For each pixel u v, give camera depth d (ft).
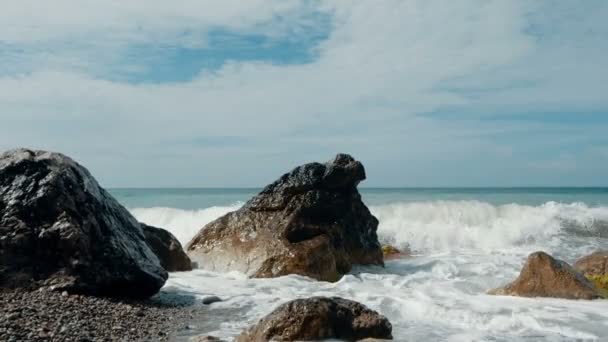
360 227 54.44
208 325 28.45
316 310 24.06
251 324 28.68
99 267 32.50
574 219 76.07
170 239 47.93
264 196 52.70
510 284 37.58
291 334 23.57
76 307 29.14
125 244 34.76
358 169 54.44
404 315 30.96
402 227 72.54
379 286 41.45
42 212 32.96
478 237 69.46
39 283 31.55
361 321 24.77
